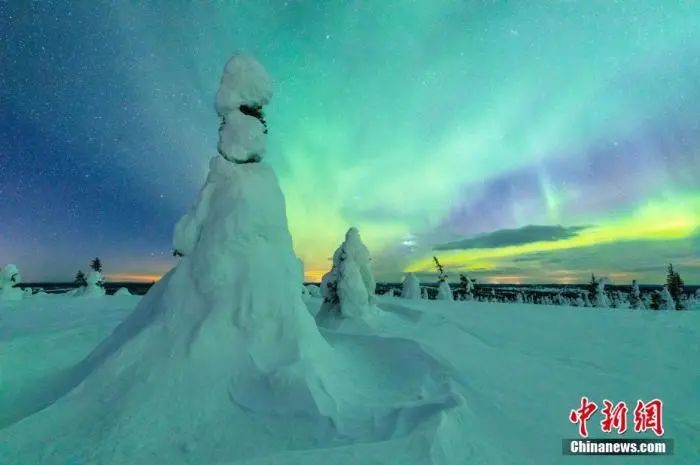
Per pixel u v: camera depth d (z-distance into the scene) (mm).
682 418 5812
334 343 8273
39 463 3863
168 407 4715
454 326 13406
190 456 3994
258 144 6812
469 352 9203
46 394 5824
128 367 5281
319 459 3680
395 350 7602
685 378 7762
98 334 9570
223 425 4496
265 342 5645
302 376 4996
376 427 4523
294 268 6578
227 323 5652
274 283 6031
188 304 5910
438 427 4223
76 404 4801
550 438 4965
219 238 6066
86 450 4070
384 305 18000
